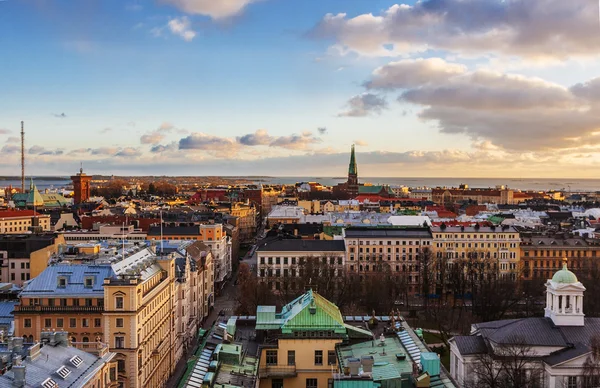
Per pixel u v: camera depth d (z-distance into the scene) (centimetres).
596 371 11862
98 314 13250
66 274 13838
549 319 13562
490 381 11950
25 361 8638
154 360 14512
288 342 9912
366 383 8012
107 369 9912
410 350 9475
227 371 8725
